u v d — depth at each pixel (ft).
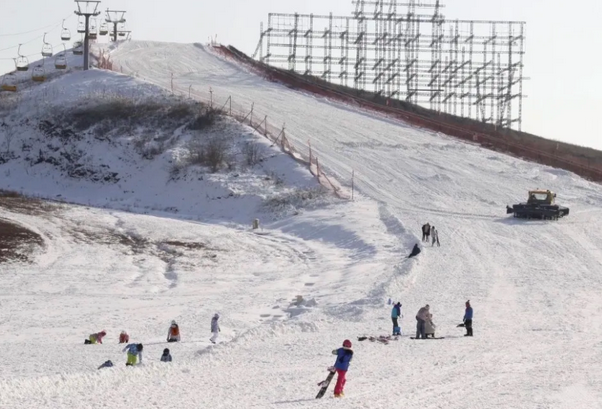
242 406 154.40
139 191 649.61
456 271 387.55
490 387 173.58
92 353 235.20
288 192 597.93
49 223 499.10
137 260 424.46
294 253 455.63
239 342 233.55
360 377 184.96
